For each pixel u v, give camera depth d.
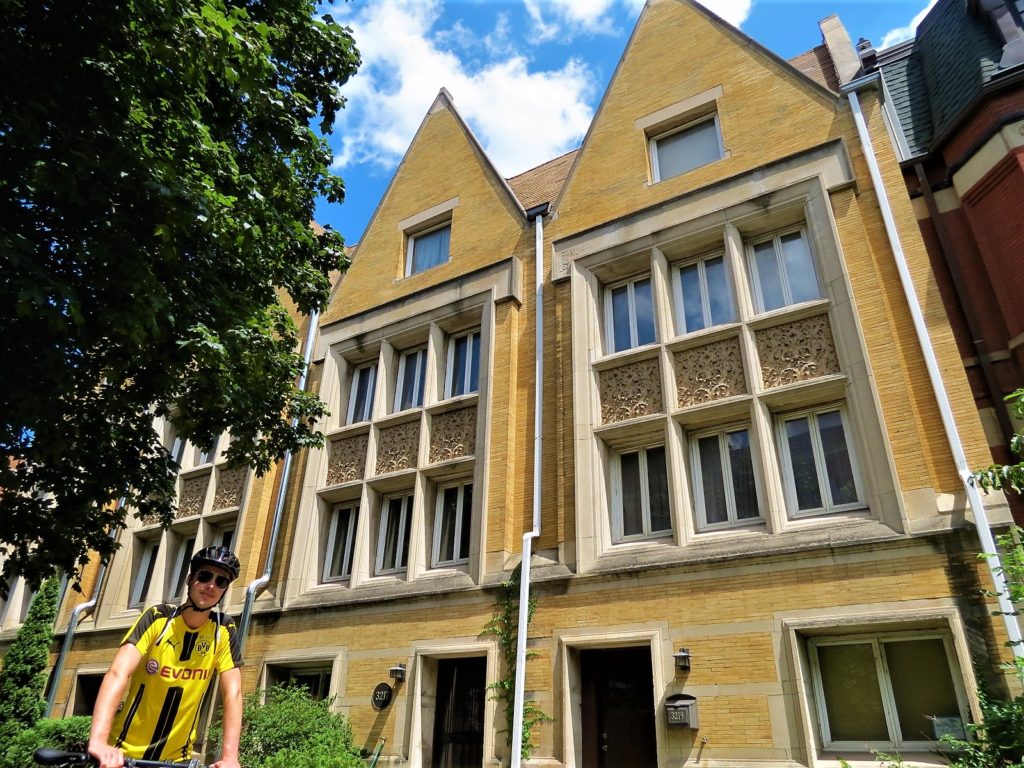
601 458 10.62
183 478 16.02
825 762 7.49
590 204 12.84
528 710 9.28
